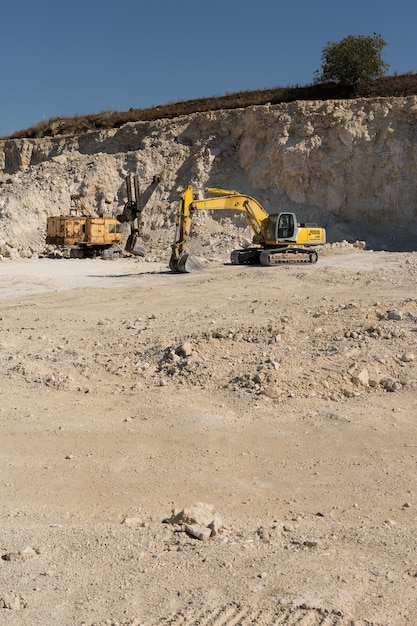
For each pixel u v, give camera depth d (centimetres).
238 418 1084
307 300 2027
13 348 1547
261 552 609
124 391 1232
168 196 4641
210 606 508
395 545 638
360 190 4319
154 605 517
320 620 488
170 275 2900
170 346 1420
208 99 5378
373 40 5034
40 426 1070
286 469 915
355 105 4391
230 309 1961
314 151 4403
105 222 3938
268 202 4481
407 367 1262
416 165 4219
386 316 1570
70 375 1324
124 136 5097
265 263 3078
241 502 809
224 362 1309
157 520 727
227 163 4672
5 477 895
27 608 520
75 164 4922
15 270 3098
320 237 3162
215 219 4388
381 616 493
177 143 4847
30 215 4609
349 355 1300
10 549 629
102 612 511
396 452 961
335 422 1060
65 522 737
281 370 1232
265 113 4550
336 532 687
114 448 988
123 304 2217
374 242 4162
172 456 958
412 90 4662
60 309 2136
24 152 5481
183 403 1148
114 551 616
